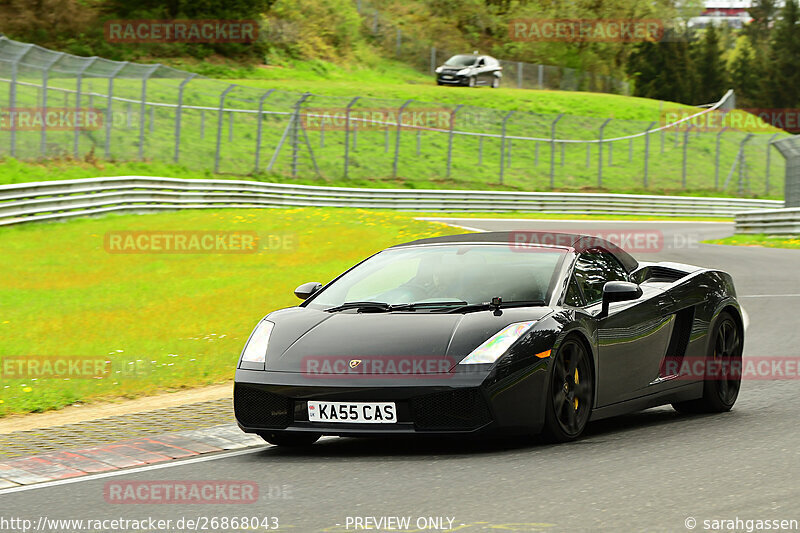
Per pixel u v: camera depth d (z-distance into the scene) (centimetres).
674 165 11575
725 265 4494
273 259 4544
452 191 8425
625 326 1426
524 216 8425
